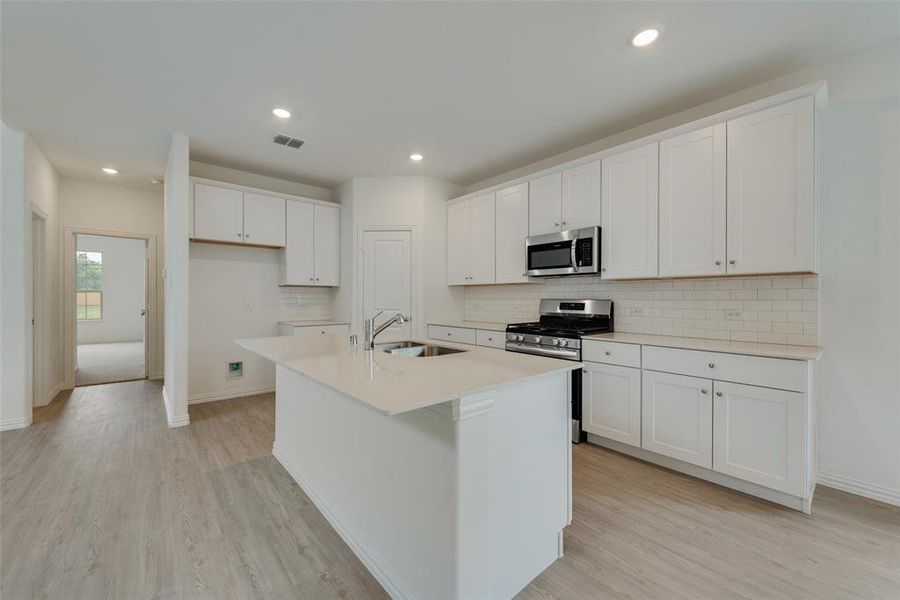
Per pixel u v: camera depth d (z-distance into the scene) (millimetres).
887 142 2137
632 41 2111
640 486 2346
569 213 3326
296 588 1552
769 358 2078
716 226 2463
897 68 2111
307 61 2295
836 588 1524
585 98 2717
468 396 1272
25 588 1514
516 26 1996
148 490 2285
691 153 2580
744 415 2168
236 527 1945
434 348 2525
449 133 3309
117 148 3629
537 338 3266
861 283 2207
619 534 1878
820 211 2309
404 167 4160
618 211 2980
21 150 3256
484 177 4500
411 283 4434
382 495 1624
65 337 4664
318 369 1614
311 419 2254
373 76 2453
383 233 4469
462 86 2574
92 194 4754
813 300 2346
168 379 3766
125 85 2549
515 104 2807
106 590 1512
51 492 2242
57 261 4477
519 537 1515
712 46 2152
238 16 1914
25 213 3299
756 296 2576
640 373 2613
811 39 2092
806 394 1975
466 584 1280
